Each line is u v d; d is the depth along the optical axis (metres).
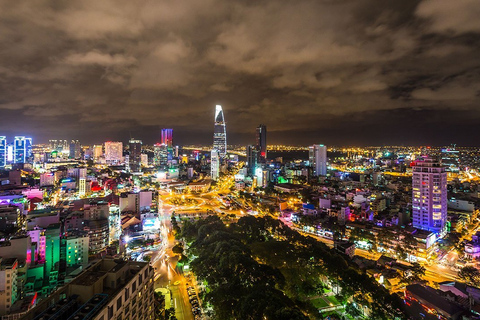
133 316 92.12
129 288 90.69
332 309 170.50
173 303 180.12
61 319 72.12
